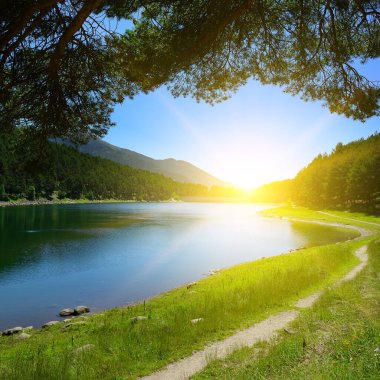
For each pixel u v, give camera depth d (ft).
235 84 34.42
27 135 29.86
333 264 66.28
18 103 26.68
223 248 133.59
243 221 273.95
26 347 35.45
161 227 212.23
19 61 25.71
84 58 27.96
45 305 63.41
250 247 136.87
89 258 110.01
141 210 430.20
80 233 170.71
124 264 101.19
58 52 23.56
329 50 30.45
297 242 151.94
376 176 294.66
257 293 44.09
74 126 31.27
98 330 37.42
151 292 71.26
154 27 28.14
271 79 33.76
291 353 22.94
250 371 21.49
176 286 75.97
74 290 73.51
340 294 39.68
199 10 26.40
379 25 27.81
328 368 18.92
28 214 297.94
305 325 30.09
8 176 503.61
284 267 66.69
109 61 28.35
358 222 233.76
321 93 32.86
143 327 35.09
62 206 487.61
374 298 36.22
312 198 430.20
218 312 37.68
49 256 112.06
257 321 35.04
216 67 32.12
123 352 28.32
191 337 30.83
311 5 27.99
